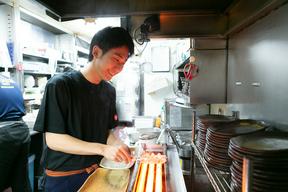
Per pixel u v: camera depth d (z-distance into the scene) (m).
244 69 1.54
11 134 1.84
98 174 1.13
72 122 1.14
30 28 2.99
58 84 1.09
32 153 2.57
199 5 1.51
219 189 0.83
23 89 2.49
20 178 2.03
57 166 1.14
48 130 1.07
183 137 2.19
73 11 1.48
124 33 1.05
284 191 0.62
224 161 0.94
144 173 1.17
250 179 0.55
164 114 3.22
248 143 0.77
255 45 1.37
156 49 4.39
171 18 1.73
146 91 4.43
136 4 1.49
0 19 2.37
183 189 1.01
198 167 1.73
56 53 3.21
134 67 4.42
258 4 1.17
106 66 1.09
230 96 1.84
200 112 2.39
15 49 2.39
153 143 1.83
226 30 1.72
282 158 0.64
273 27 1.17
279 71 1.12
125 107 4.38
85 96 1.18
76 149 1.03
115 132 1.46
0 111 1.97
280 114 1.12
